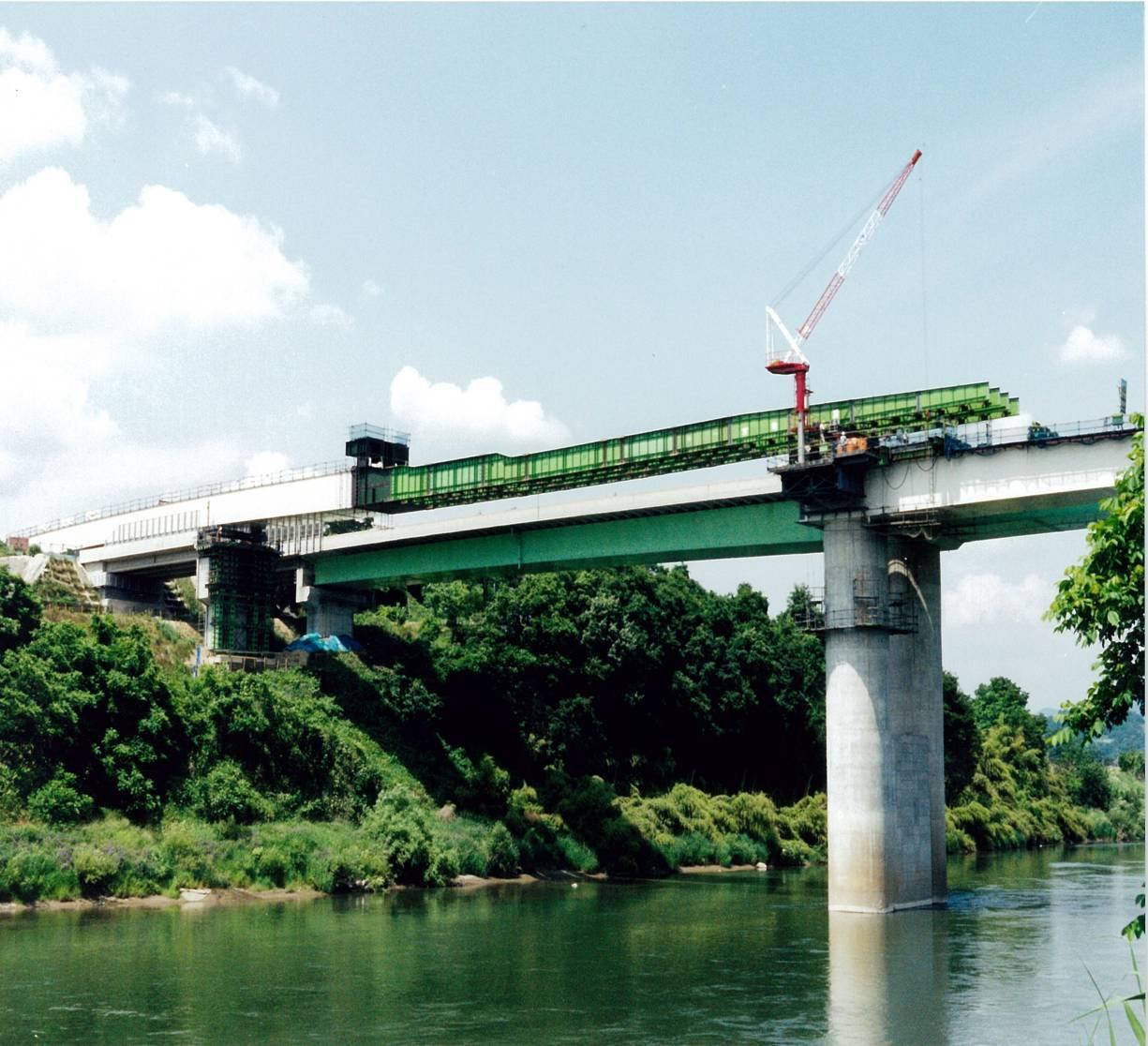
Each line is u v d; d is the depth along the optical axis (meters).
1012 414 90.31
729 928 79.81
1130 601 30.09
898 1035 49.06
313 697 118.12
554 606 145.38
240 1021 50.25
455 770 120.62
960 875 127.62
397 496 119.69
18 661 93.50
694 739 153.50
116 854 86.38
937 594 100.50
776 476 96.75
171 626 129.00
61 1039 46.66
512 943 71.94
